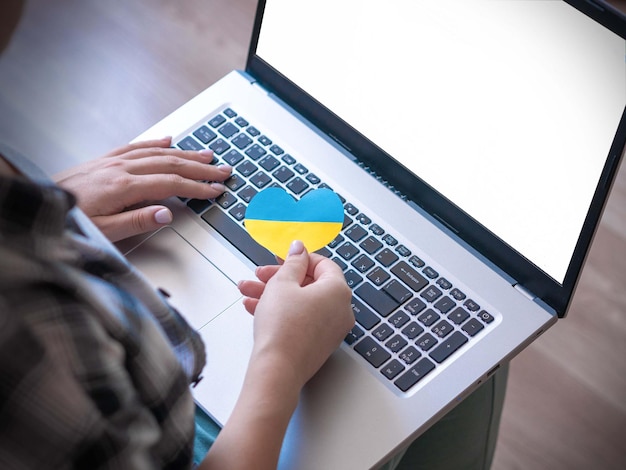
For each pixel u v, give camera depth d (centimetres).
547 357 130
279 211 86
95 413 44
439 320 83
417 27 84
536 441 127
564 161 78
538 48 76
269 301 72
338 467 73
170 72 137
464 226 88
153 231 89
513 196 83
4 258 42
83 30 142
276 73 98
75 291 45
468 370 80
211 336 82
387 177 93
